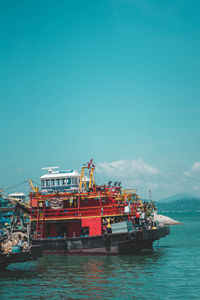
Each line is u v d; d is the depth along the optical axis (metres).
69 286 28.69
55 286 28.70
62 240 45.69
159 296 25.81
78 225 47.22
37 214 48.16
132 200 54.69
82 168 48.69
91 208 46.41
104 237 43.97
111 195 48.03
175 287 28.34
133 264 38.59
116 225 44.09
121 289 27.75
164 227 54.25
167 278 31.48
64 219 46.97
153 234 46.69
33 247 34.12
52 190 52.59
